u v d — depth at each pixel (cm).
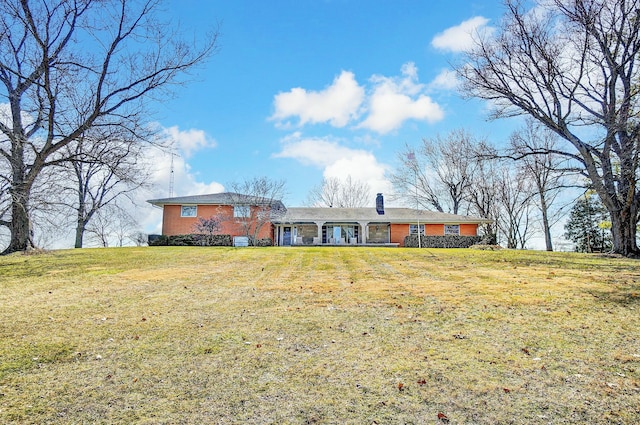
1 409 336
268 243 2798
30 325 581
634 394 350
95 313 651
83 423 315
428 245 2919
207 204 2847
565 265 1192
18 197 1342
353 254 1562
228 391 371
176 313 651
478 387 371
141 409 338
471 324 571
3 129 1362
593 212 3097
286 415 325
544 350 462
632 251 1553
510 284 866
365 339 515
